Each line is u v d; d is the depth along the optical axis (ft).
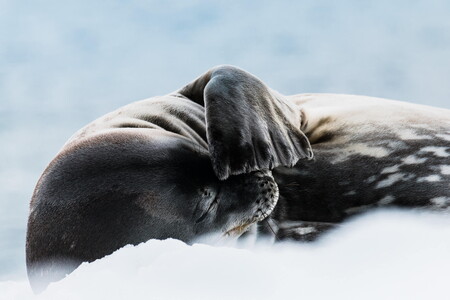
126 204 69.87
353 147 84.89
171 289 55.62
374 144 84.38
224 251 59.57
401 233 70.44
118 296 54.90
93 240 68.90
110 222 69.21
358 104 92.32
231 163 74.02
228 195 74.90
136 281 56.80
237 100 78.13
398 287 56.75
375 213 81.20
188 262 58.03
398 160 82.53
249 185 75.61
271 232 81.20
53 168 73.92
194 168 74.08
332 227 79.87
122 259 60.49
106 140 74.59
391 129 85.56
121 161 72.28
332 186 83.05
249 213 75.92
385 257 65.05
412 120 86.58
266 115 79.36
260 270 57.62
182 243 62.28
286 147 78.28
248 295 55.42
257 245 80.69
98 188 70.54
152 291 55.42
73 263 69.10
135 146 73.72
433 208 79.15
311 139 89.20
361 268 63.00
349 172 83.20
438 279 57.47
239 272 57.11
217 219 74.49
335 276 61.41
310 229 80.33
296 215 83.46
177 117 84.84
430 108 91.86
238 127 75.72
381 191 81.56
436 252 63.62
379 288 56.95
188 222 72.38
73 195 70.69
